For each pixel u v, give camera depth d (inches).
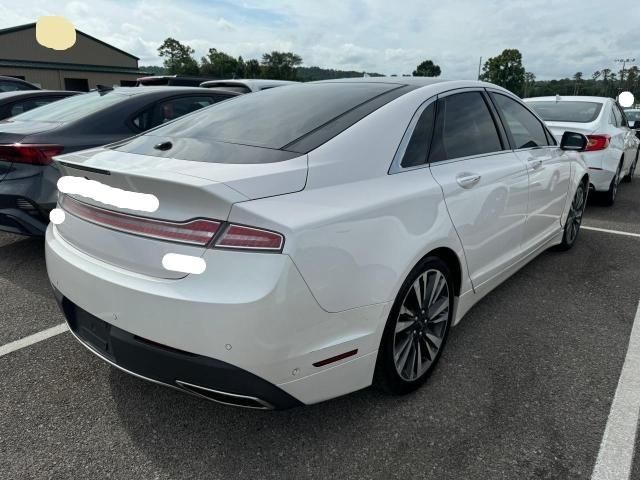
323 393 77.7
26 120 178.4
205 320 66.2
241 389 69.0
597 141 244.1
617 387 99.9
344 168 82.8
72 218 85.7
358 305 77.8
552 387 99.9
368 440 84.7
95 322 79.7
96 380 101.7
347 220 75.4
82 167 79.9
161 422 89.3
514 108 138.3
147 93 188.5
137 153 90.6
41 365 106.7
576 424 88.7
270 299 65.9
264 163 78.7
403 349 92.0
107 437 85.3
